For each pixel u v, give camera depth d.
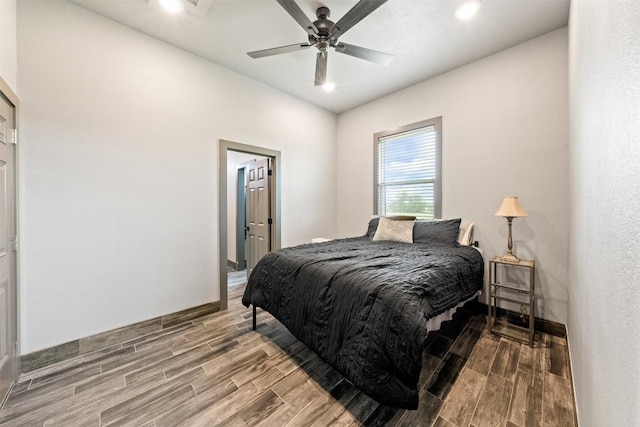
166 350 2.13
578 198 1.55
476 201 2.91
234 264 4.95
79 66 2.10
